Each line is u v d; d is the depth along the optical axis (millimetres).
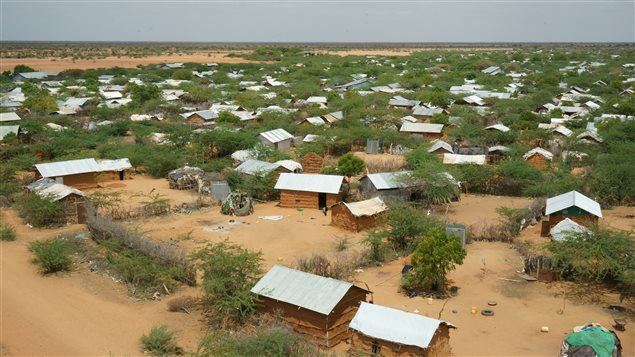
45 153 65625
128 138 79312
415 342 24203
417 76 154625
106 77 152625
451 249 32594
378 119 85000
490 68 179000
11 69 177500
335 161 67125
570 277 35156
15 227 44000
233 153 64938
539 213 48000
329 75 160750
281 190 51062
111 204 47000
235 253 34531
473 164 57500
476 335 28031
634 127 68312
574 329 26656
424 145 65812
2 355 25766
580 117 86250
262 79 149875
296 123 85938
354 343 26125
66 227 44250
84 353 26219
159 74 160125
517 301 32250
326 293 27641
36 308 30688
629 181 52000
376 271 36656
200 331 28641
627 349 26453
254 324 28469
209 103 108062
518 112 98312
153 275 33688
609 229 37156
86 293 32812
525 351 26406
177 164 61062
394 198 50594
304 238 42500
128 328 28750
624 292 33219
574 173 59188
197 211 49188
